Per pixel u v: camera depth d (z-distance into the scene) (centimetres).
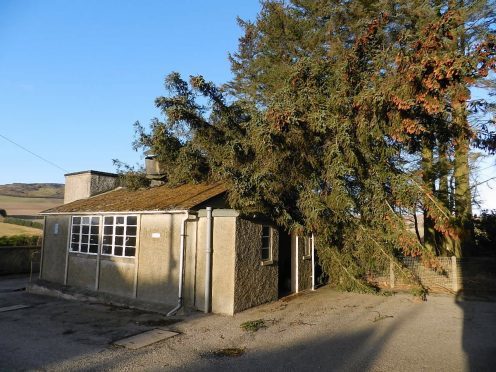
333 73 1101
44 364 630
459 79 769
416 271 1359
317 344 728
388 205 1066
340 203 1045
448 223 1004
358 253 1181
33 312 1050
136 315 996
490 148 1010
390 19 1469
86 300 1216
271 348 709
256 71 2236
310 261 1388
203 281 1024
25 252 2022
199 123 1241
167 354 682
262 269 1102
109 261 1241
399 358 641
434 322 890
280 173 1073
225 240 1009
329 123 1008
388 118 963
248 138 1180
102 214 1284
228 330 836
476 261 1337
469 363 611
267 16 2081
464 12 1115
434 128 1023
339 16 1778
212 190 1198
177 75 1221
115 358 661
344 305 1092
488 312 997
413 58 814
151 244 1127
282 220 1112
